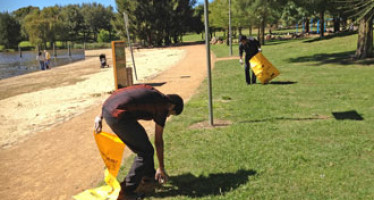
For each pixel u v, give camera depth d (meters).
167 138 5.48
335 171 3.91
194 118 6.68
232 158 4.45
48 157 5.39
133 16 53.97
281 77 11.52
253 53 10.15
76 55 55.03
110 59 34.53
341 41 24.38
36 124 7.85
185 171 4.19
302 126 5.71
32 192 4.14
